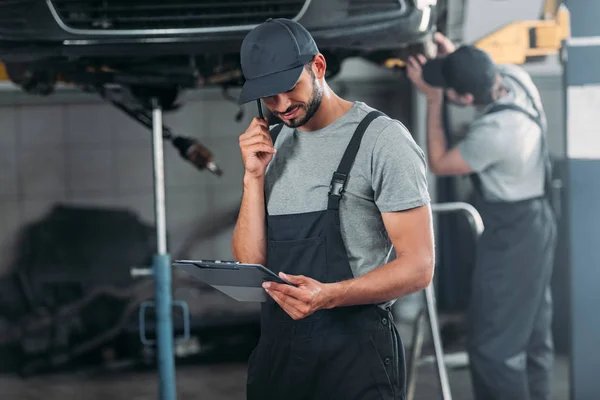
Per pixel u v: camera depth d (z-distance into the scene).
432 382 4.09
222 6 3.30
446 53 3.74
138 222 6.50
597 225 3.67
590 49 3.64
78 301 6.36
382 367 2.28
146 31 3.29
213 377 5.39
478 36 3.71
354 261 2.27
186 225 6.49
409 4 3.17
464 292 3.89
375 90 5.83
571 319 3.71
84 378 5.57
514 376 3.78
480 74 3.71
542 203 3.76
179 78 3.63
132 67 3.63
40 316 6.28
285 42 2.18
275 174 2.35
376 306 2.30
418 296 4.44
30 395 5.24
